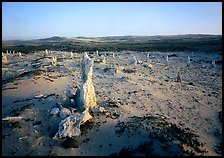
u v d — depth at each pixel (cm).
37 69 4081
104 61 5034
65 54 7019
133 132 1667
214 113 2283
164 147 1480
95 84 3194
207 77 3988
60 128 1700
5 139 1634
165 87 3175
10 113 2019
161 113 2206
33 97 2416
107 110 2108
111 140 1619
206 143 1698
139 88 3041
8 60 5688
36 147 1558
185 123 2020
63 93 2567
